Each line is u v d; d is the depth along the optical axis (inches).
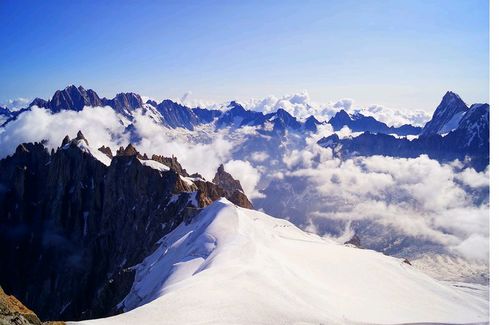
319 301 4180.6
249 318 3169.3
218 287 3782.0
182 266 5497.1
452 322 4744.1
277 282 4286.4
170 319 3029.0
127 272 7342.5
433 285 6579.7
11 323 2133.4
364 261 6747.1
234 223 6565.0
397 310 4840.1
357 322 3794.3
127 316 3105.3
